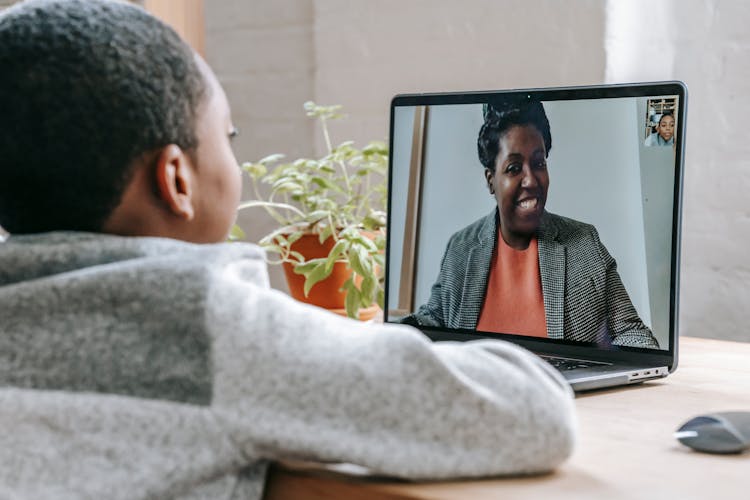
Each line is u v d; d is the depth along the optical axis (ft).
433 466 1.86
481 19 4.91
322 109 4.63
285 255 4.17
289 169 4.41
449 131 3.47
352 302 3.89
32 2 2.08
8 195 2.07
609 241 3.10
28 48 1.96
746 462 2.15
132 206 2.08
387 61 5.24
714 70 4.67
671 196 2.98
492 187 3.36
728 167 4.67
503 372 1.95
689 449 2.24
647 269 3.03
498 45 4.86
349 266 4.06
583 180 3.15
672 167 2.98
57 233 2.02
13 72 1.96
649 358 3.03
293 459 1.90
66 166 1.99
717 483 1.99
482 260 3.39
